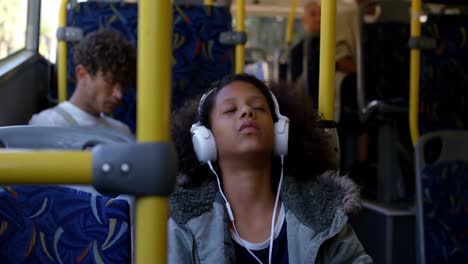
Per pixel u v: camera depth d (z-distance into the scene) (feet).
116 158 2.52
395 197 11.75
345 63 13.89
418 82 10.80
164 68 2.56
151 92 2.54
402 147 12.02
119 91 8.49
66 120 8.30
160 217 2.57
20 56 9.89
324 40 5.79
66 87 10.14
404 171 12.65
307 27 16.26
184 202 4.69
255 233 4.74
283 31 21.68
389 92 12.30
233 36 10.39
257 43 21.65
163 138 2.57
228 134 4.69
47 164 2.51
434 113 11.01
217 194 4.76
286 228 4.73
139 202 2.57
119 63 8.35
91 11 10.14
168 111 2.58
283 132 4.77
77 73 8.48
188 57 10.36
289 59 16.66
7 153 2.52
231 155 4.71
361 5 12.43
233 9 20.42
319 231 4.61
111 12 10.18
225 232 4.65
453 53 10.96
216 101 4.83
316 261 4.61
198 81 10.39
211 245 4.61
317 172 5.11
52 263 3.94
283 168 5.06
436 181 8.50
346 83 13.76
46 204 4.01
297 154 5.07
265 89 4.93
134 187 2.52
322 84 5.83
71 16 10.12
